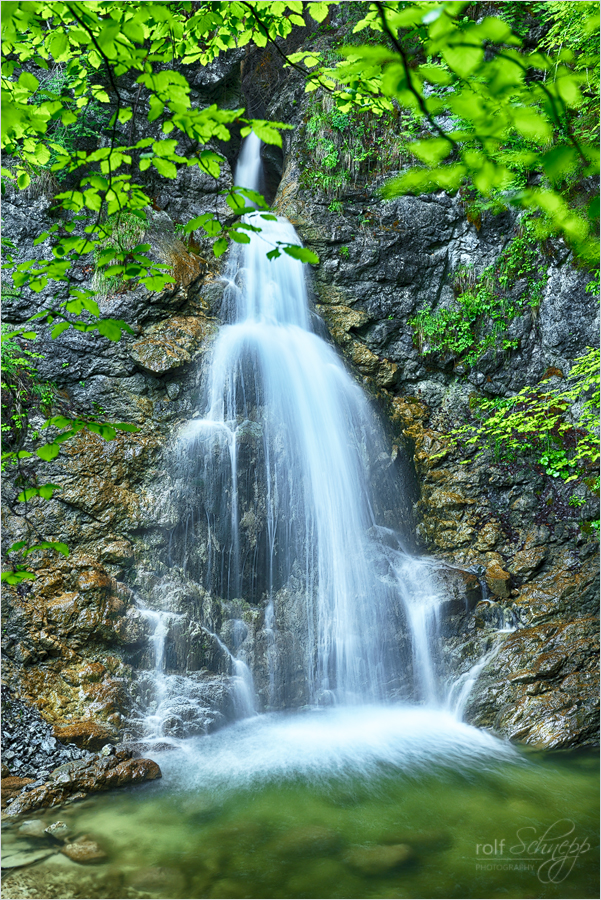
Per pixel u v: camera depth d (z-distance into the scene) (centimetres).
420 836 435
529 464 878
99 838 425
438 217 973
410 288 970
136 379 758
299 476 771
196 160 227
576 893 369
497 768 552
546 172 149
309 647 720
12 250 752
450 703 702
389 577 779
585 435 857
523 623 754
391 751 588
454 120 926
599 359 777
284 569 741
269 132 215
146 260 266
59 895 364
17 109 240
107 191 251
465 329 947
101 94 390
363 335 955
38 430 688
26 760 509
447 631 740
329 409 834
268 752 578
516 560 825
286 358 827
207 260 900
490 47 133
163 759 555
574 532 828
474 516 866
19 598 614
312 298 954
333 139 985
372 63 141
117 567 675
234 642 696
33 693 580
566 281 909
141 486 712
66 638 614
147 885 376
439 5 127
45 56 381
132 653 640
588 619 723
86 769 495
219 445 727
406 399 951
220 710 641
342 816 461
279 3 348
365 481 831
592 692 643
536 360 930
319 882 381
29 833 429
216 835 432
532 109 142
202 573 705
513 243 938
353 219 974
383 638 747
